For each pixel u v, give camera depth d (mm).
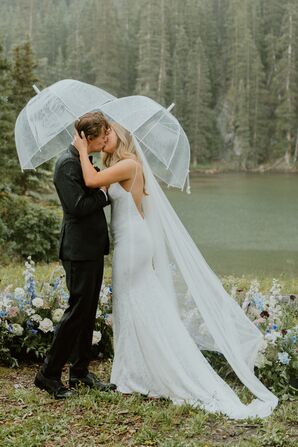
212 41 99000
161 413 3613
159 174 4270
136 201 4078
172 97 87875
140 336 4012
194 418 3561
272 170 80812
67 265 3822
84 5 114938
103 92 4148
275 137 84312
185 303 4312
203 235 25062
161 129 4074
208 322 4156
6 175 17781
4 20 125438
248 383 4023
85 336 4004
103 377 4336
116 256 4082
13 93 21734
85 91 4043
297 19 84625
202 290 4262
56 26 111625
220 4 107438
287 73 83688
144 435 3324
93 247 3779
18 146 4023
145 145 4098
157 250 4199
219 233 25609
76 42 98562
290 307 6055
